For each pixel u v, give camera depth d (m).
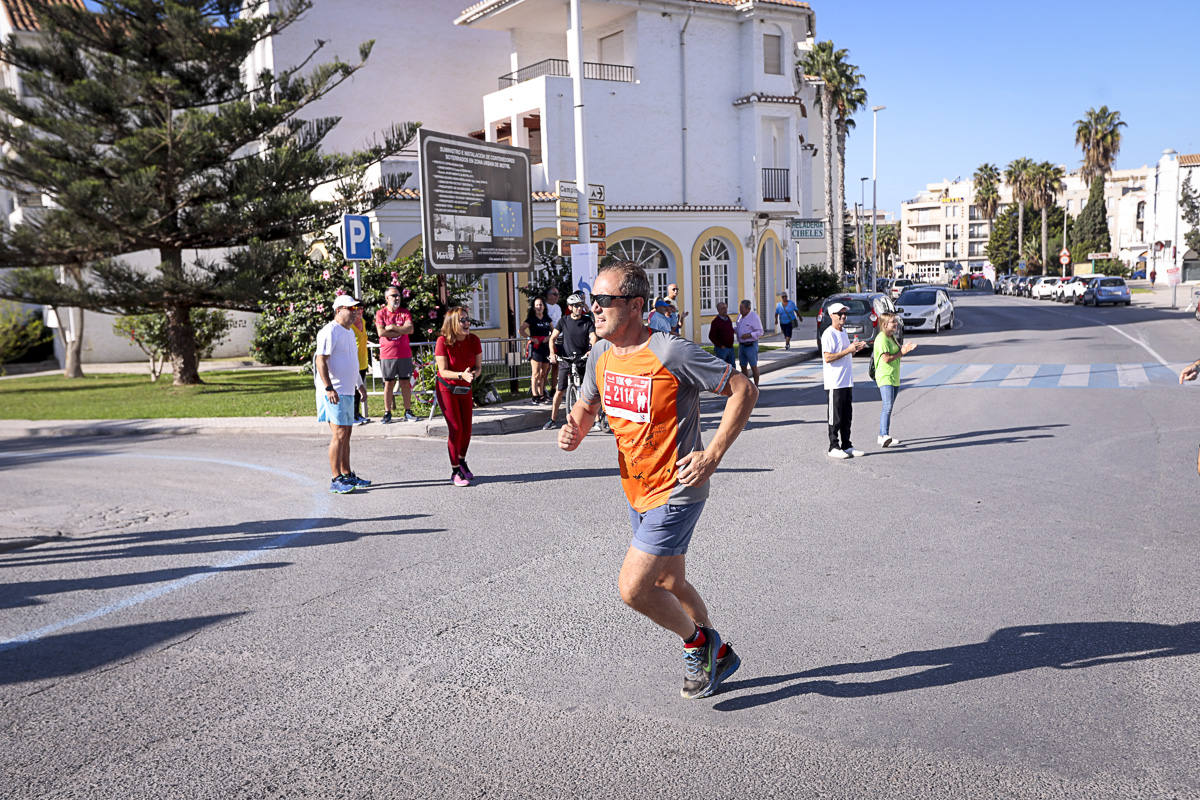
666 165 27.17
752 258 28.94
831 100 51.94
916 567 5.77
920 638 4.57
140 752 3.62
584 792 3.23
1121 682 3.99
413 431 12.54
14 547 6.90
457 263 15.81
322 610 5.29
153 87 18.41
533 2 25.52
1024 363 19.47
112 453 11.90
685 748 3.53
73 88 17.94
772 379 19.06
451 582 5.76
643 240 26.69
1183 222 67.25
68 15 18.33
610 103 25.92
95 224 18.44
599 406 3.98
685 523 3.68
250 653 4.65
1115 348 21.95
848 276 74.56
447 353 8.85
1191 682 3.97
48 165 18.59
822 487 8.28
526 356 18.98
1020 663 4.23
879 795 3.14
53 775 3.45
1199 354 19.89
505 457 10.57
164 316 21.67
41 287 18.34
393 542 6.78
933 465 9.17
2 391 21.14
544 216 24.00
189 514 7.93
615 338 3.64
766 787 3.22
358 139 28.05
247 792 3.29
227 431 13.52
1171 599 5.02
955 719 3.70
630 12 26.42
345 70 20.06
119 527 7.50
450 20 29.48
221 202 19.58
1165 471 8.46
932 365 20.02
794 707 3.85
